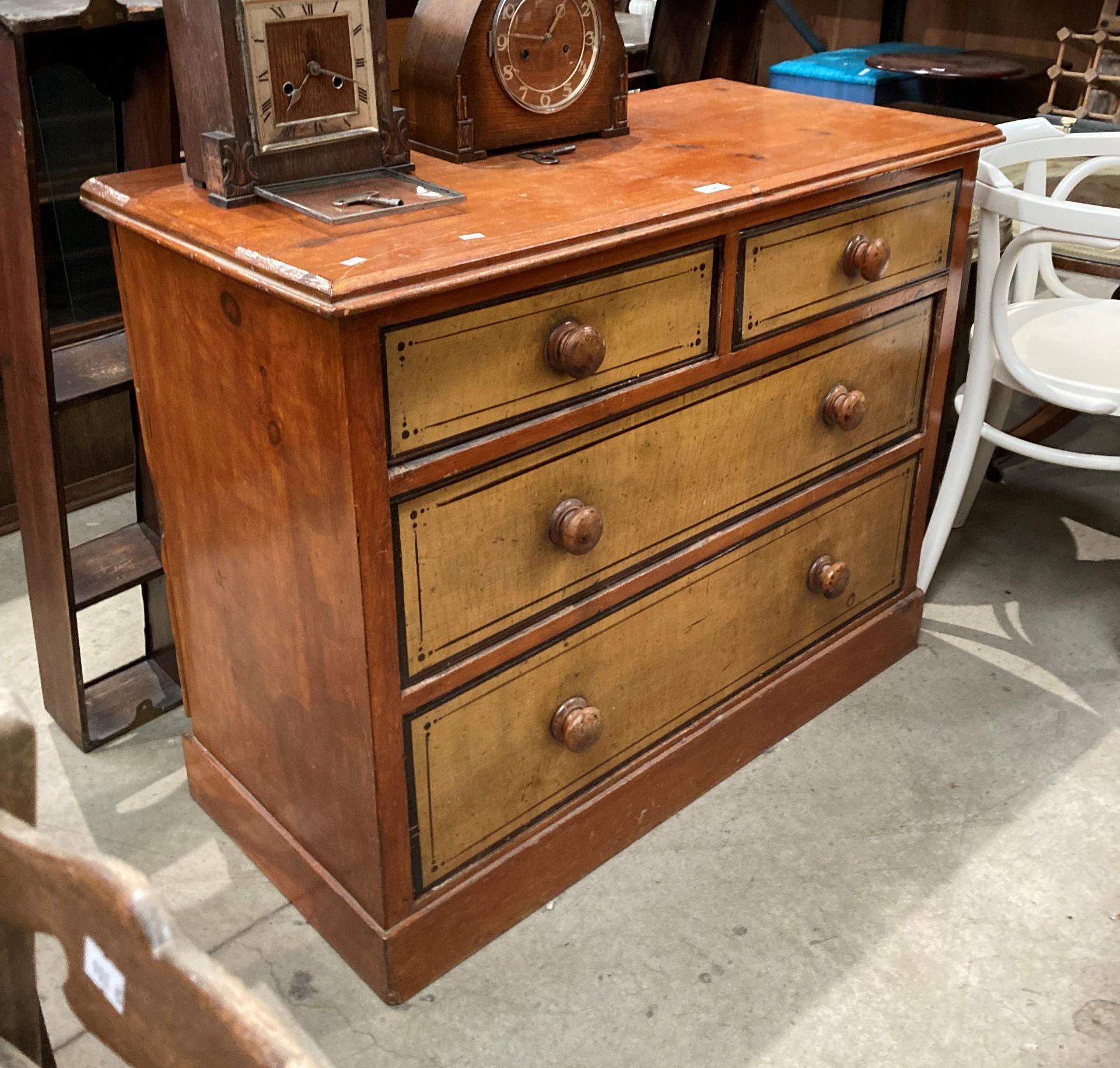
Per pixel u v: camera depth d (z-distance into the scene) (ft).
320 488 4.46
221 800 6.26
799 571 6.62
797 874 6.11
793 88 15.28
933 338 6.82
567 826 5.82
